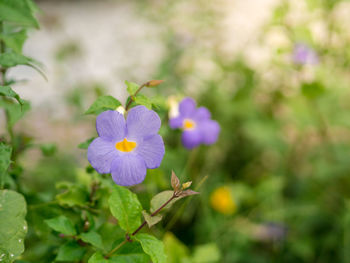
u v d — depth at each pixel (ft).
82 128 3.14
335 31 2.49
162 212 1.26
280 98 2.79
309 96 2.43
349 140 2.82
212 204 2.13
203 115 1.73
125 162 1.01
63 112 3.10
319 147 2.63
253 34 2.88
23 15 1.11
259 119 2.75
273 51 2.51
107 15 6.39
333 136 2.85
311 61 2.37
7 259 0.97
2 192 1.01
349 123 2.43
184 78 2.82
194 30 3.07
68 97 2.63
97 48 4.91
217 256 1.53
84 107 2.40
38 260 1.26
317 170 2.46
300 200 2.49
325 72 2.42
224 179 2.51
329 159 2.56
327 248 2.20
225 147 2.70
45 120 3.23
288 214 2.28
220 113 2.73
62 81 3.27
